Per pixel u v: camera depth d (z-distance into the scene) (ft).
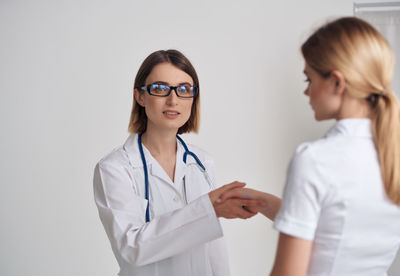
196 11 9.99
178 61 4.17
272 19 9.88
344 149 2.53
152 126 4.40
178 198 4.36
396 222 2.64
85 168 10.19
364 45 2.45
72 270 10.30
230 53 9.97
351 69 2.43
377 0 9.69
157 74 4.12
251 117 10.02
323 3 9.73
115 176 4.05
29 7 10.09
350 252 2.54
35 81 10.14
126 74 10.05
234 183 3.86
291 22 9.84
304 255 2.45
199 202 3.74
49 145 10.20
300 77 9.87
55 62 10.11
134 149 4.39
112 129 10.12
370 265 2.64
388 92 2.55
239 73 9.98
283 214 2.50
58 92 10.13
